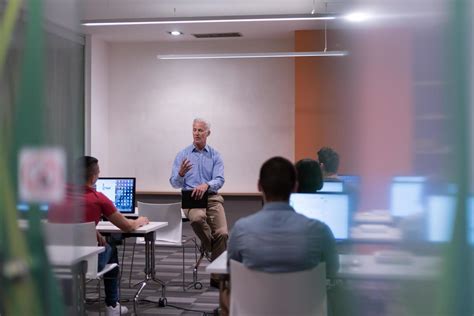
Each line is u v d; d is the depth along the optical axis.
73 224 2.83
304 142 7.20
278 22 6.85
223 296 2.77
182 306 4.64
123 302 4.76
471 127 2.23
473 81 2.22
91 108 7.58
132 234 4.38
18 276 2.46
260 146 7.89
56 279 2.61
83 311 2.84
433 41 2.28
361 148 2.82
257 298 2.34
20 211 2.47
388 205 2.58
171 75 8.08
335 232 2.88
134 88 8.16
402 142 2.52
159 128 8.11
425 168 2.35
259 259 2.31
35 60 2.52
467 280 2.21
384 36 2.65
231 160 7.95
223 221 5.09
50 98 3.15
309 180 3.08
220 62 7.97
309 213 2.98
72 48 4.93
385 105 2.58
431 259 2.27
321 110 7.11
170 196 7.98
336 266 2.43
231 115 7.95
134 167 8.17
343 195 2.96
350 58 6.49
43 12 2.54
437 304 2.23
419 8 2.36
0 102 2.46
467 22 2.21
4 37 2.45
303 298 2.33
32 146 2.51
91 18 6.73
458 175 2.24
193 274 5.75
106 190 4.81
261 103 7.88
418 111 2.39
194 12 6.54
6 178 2.45
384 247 2.56
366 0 2.88
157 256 7.09
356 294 2.59
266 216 2.37
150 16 6.75
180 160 5.38
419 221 2.33
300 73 7.24
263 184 2.43
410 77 2.43
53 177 2.64
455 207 2.23
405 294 2.35
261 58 7.88
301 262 2.31
